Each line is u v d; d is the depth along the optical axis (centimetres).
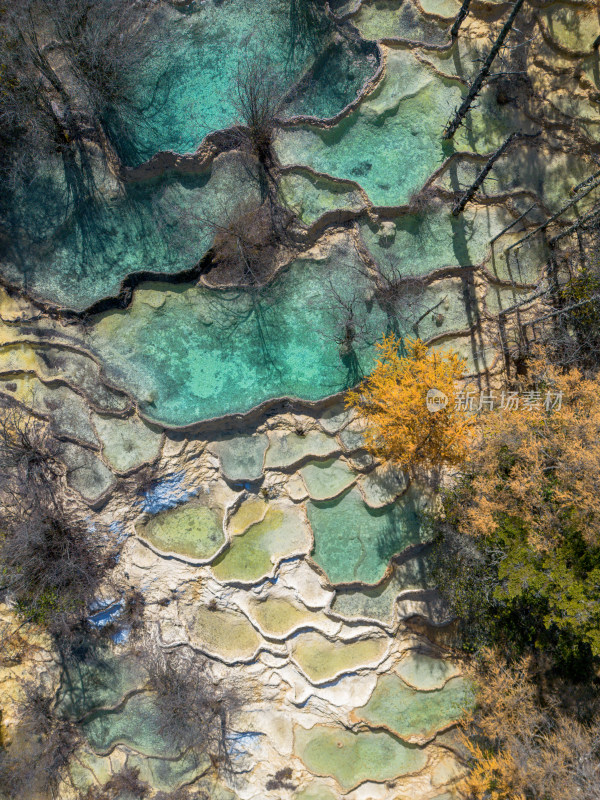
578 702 1738
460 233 1852
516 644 1736
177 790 1861
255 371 1848
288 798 1828
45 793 1873
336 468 1822
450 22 1873
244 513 1845
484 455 1519
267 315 1864
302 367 1839
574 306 1634
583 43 1875
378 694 1820
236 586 1828
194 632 1858
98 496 1834
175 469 1839
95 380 1866
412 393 1421
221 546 1830
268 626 1838
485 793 1720
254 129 1792
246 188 1870
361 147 1862
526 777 1505
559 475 1442
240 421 1827
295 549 1820
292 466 1820
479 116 1867
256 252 1852
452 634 1798
